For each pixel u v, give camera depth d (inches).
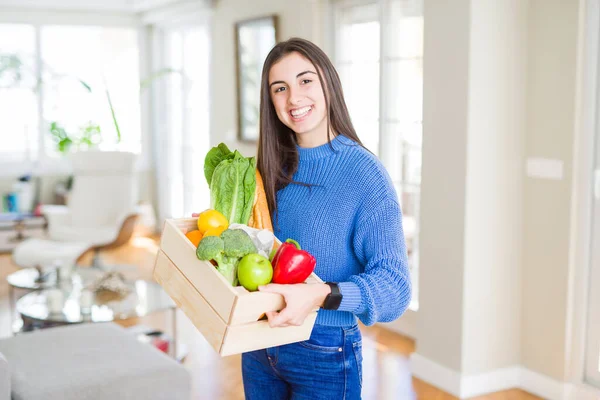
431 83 137.3
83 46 293.1
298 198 61.1
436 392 136.7
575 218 126.5
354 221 58.5
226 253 52.1
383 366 150.1
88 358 110.2
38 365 107.3
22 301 153.1
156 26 295.1
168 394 107.5
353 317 60.1
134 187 241.8
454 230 134.4
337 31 185.0
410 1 159.8
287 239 61.6
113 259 257.0
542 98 130.8
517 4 131.4
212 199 60.1
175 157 293.1
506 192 135.1
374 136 175.2
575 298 128.4
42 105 287.3
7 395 95.8
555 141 128.6
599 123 122.2
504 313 137.7
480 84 129.6
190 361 152.0
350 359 60.1
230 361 152.2
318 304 52.1
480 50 128.9
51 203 291.1
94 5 283.0
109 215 240.1
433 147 137.9
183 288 56.1
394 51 165.9
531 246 135.9
